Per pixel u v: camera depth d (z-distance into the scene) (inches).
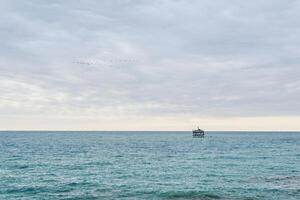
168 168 2123.5
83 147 4180.6
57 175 1820.9
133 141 6141.7
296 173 1894.7
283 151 3587.6
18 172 1921.8
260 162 2463.1
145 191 1387.8
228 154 3203.7
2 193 1368.1
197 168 2118.6
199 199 1255.5
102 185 1525.6
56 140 6146.7
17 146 4165.8
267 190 1403.8
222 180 1658.5
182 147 4357.8
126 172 1940.2
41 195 1328.7
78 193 1357.0
